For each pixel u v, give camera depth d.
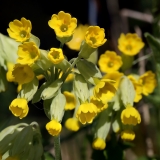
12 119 0.37
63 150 0.42
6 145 0.27
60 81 0.25
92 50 0.25
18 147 0.26
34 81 0.25
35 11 0.55
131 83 0.28
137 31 0.42
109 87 0.25
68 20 0.24
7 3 0.56
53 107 0.24
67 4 0.53
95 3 0.43
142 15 0.43
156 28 0.37
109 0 0.45
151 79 0.31
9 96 0.43
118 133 0.29
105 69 0.30
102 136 0.29
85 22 0.52
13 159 0.26
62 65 0.25
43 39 0.53
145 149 0.41
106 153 0.32
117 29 0.44
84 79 0.25
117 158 0.31
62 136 0.38
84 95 0.25
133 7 0.50
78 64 0.25
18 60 0.23
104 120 0.29
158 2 0.37
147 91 0.31
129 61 0.32
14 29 0.24
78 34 0.33
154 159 0.35
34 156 0.27
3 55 0.31
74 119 0.29
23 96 0.24
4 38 0.31
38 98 0.25
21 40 0.24
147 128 0.39
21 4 0.56
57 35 0.24
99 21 0.44
